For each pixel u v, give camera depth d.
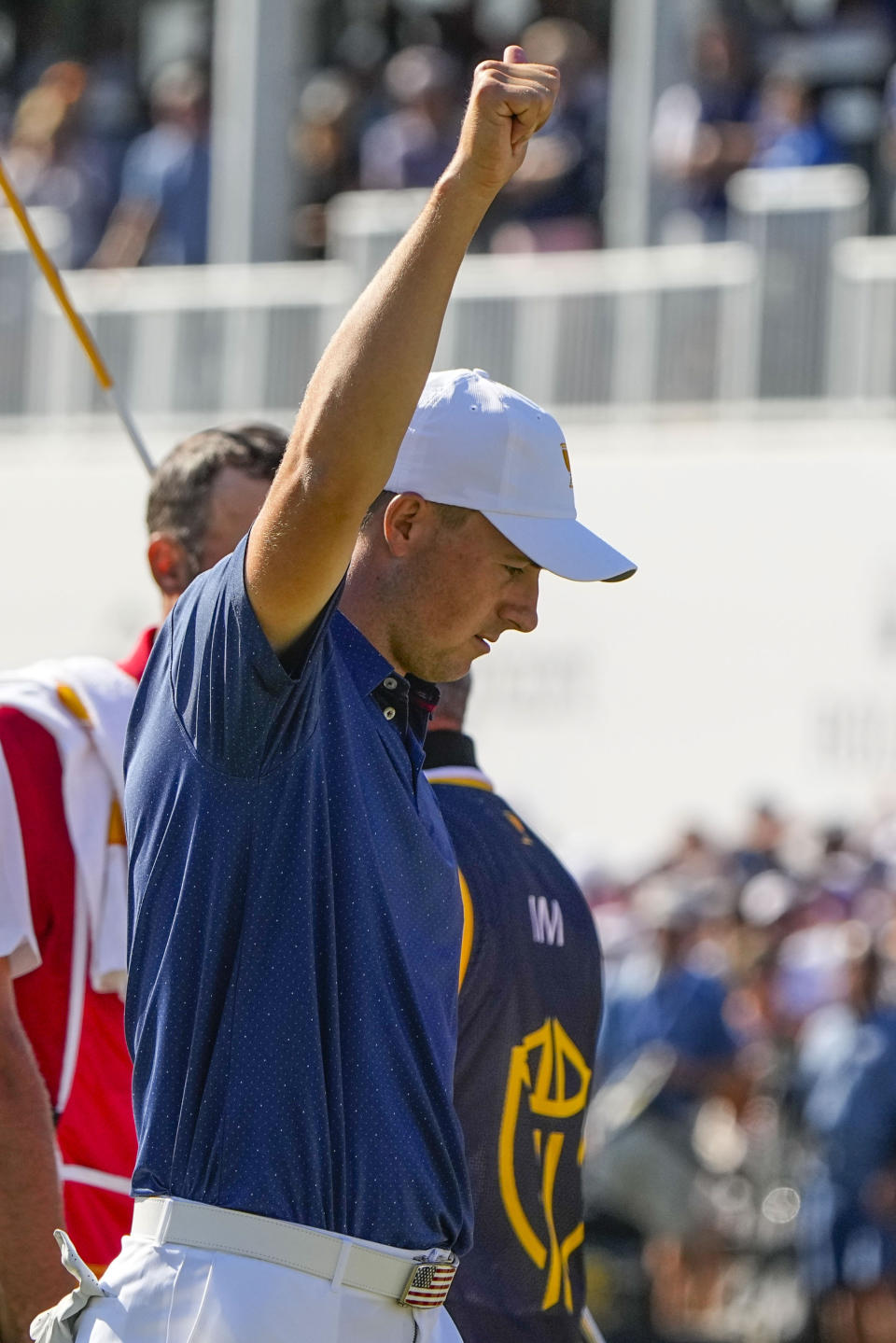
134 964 8.20
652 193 46.03
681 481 42.38
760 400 42.56
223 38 52.66
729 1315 29.41
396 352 7.53
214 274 48.56
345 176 52.34
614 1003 31.25
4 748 10.96
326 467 7.51
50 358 48.91
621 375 43.81
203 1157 7.99
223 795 7.96
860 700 40.22
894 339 41.59
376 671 8.59
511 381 44.78
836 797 40.09
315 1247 7.94
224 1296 7.82
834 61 48.38
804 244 42.44
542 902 10.91
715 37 46.19
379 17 57.25
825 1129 28.47
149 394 48.03
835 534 41.03
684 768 41.53
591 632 42.59
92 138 54.59
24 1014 10.98
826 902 32.78
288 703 7.78
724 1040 30.39
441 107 48.97
